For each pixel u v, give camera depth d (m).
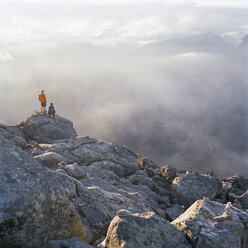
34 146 20.06
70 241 5.07
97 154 21.06
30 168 5.58
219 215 7.06
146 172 21.84
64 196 5.73
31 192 5.04
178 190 16.34
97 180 14.68
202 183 16.61
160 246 5.44
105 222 8.58
